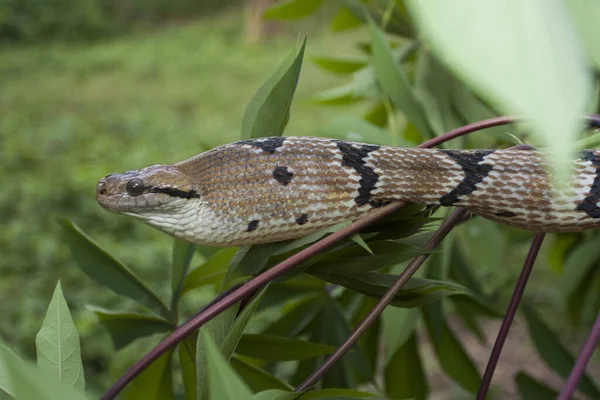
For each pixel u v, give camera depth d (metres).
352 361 0.77
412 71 0.89
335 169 0.65
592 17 0.25
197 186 0.65
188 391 0.70
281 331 0.77
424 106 0.79
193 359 0.69
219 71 5.23
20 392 0.50
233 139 3.44
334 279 0.64
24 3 6.18
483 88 0.23
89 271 0.71
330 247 0.63
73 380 0.59
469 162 0.65
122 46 6.01
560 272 1.08
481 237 0.94
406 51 0.84
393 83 0.75
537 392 0.83
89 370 1.61
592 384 0.85
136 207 0.65
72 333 0.59
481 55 0.23
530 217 0.65
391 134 0.77
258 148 0.65
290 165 0.65
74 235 0.71
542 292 2.00
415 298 0.64
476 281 0.92
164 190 0.65
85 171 2.83
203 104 4.30
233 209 0.65
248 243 0.65
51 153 3.19
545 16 0.24
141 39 6.41
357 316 0.85
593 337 0.59
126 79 4.97
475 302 0.87
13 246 2.20
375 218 0.63
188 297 1.87
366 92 0.83
